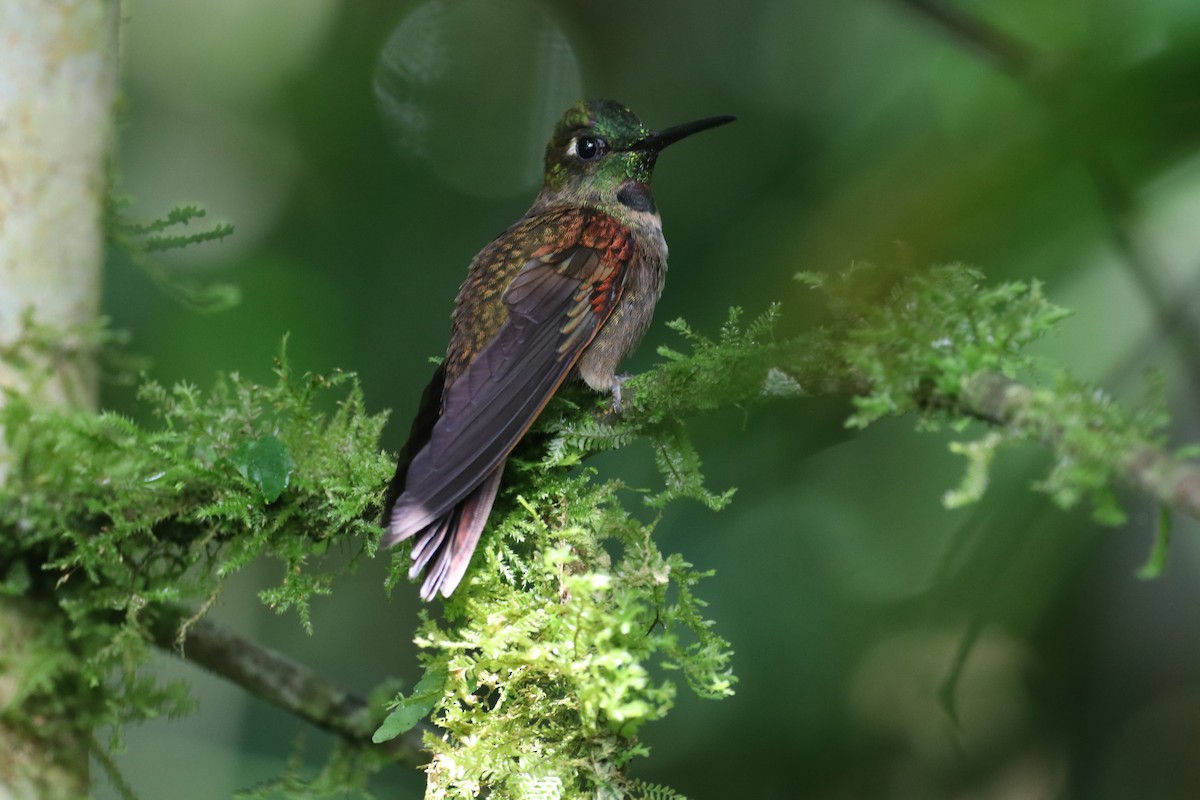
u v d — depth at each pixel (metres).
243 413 6.52
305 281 12.94
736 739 10.10
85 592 6.10
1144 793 10.36
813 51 12.96
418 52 14.55
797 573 10.41
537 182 14.25
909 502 10.94
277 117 14.52
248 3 14.95
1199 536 10.73
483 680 5.75
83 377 6.21
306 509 6.40
